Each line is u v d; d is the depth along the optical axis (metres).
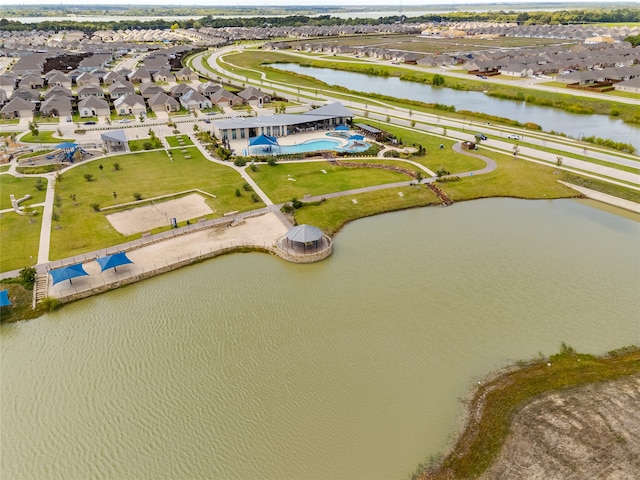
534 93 162.25
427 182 83.62
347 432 35.72
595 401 37.69
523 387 39.44
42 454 34.53
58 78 171.12
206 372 41.47
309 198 75.62
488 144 106.38
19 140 107.50
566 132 119.88
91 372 41.78
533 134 116.06
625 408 36.94
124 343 45.22
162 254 59.50
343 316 48.94
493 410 37.28
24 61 197.50
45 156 94.88
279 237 63.81
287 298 51.97
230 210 71.69
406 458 33.66
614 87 166.00
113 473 33.00
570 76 176.62
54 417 37.38
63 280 51.31
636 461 32.69
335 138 109.88
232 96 145.62
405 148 102.19
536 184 84.00
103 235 63.53
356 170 89.12
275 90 169.38
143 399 38.81
